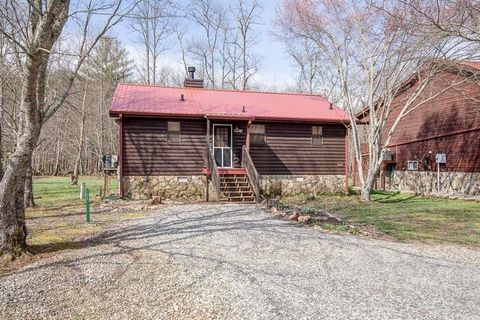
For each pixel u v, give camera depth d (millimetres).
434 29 8820
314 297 4613
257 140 16359
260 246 7137
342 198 16188
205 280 5176
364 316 4078
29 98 6078
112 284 5117
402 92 20344
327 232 8664
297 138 16781
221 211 11516
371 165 15664
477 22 8266
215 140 15883
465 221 10625
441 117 18547
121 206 12516
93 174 36469
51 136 34406
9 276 5430
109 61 36562
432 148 19078
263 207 12484
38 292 4867
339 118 16734
